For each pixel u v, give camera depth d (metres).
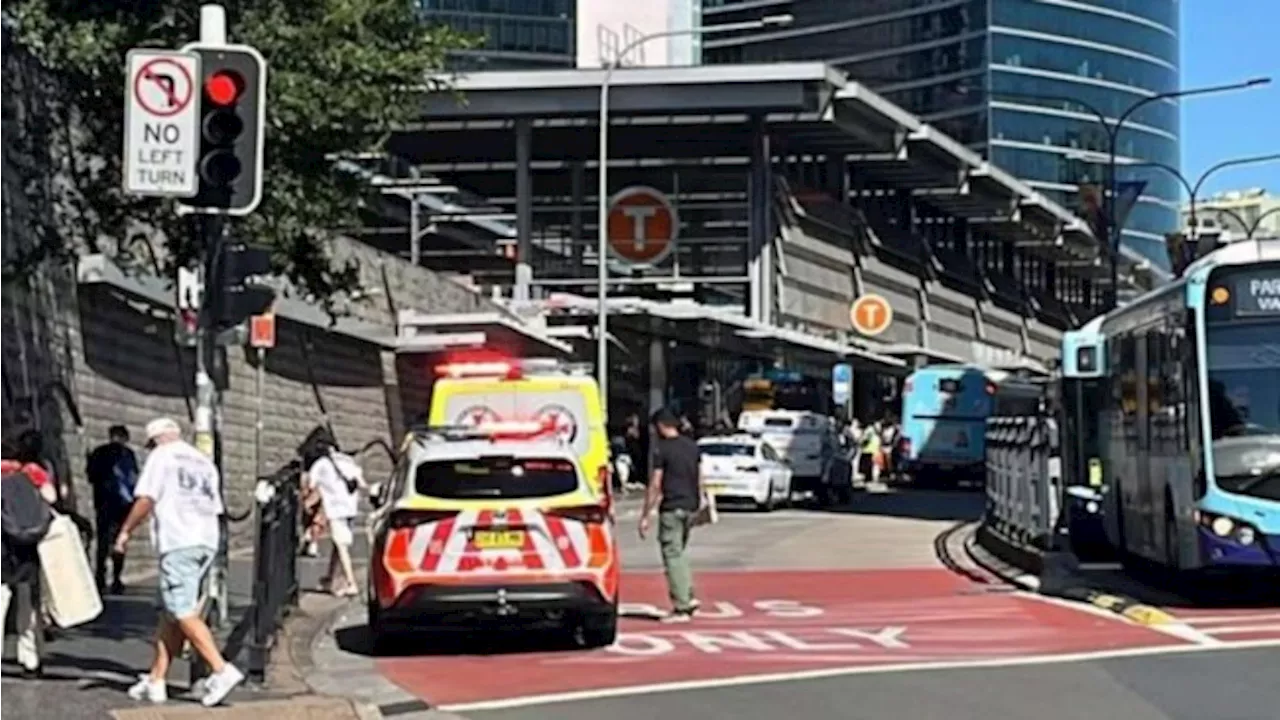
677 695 13.91
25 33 15.56
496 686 14.70
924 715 12.77
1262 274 19.55
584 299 54.41
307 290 19.17
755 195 59.38
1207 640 17.08
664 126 58.16
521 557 16.55
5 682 13.50
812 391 68.31
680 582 19.91
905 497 55.78
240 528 30.59
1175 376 20.53
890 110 61.06
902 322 75.50
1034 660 15.76
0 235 19.02
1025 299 96.19
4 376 19.86
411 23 17.08
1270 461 19.25
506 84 54.50
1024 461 28.03
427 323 41.00
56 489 16.53
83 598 13.65
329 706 12.77
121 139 17.06
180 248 17.12
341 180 17.33
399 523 16.61
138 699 12.65
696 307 52.59
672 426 20.12
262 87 12.88
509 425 21.77
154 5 15.52
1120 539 24.53
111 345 24.36
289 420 34.31
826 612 20.67
